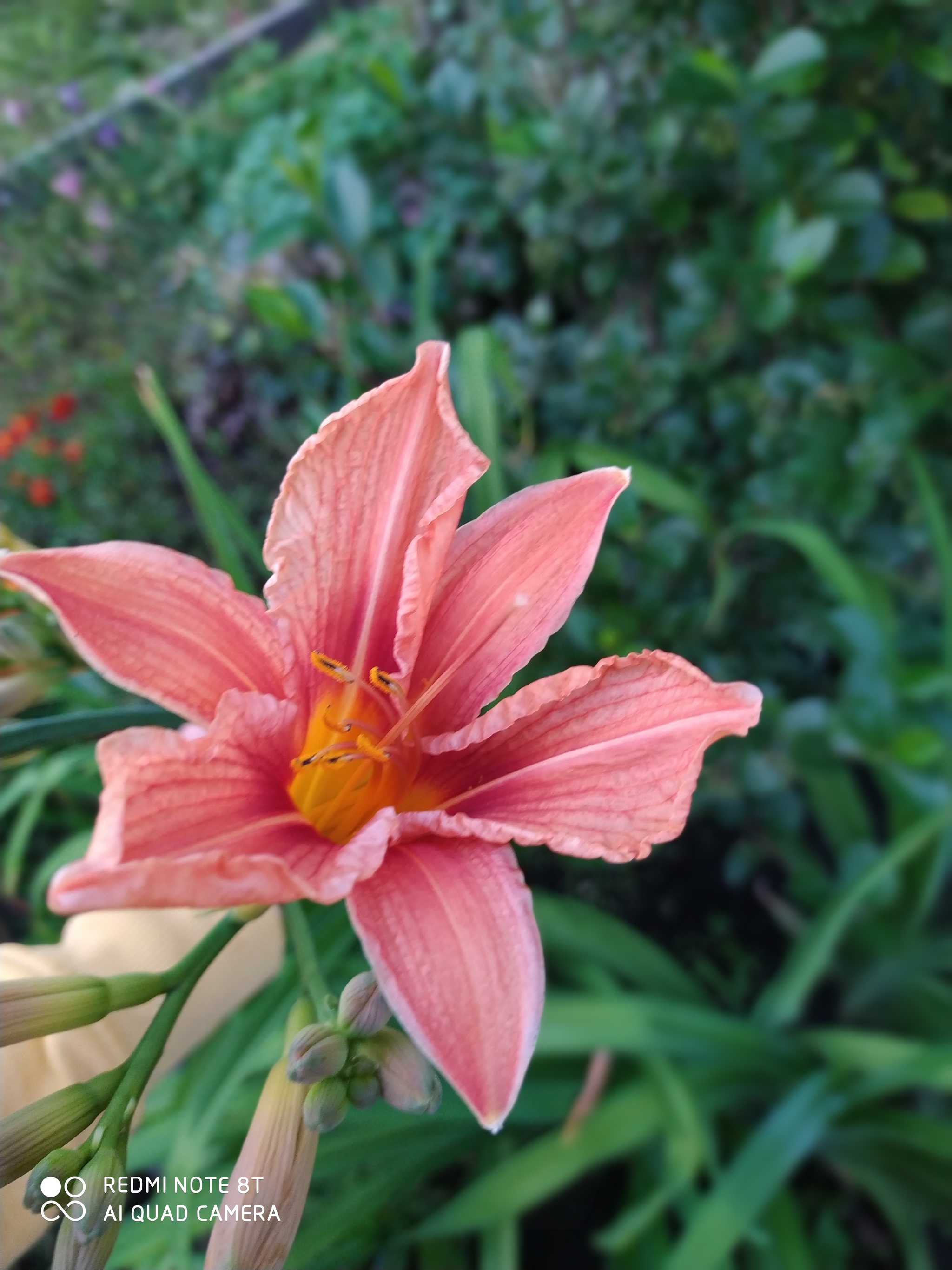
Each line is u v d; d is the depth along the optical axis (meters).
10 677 0.18
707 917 0.47
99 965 0.20
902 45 0.41
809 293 0.44
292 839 0.15
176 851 0.13
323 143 0.47
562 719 0.17
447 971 0.14
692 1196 0.35
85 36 0.73
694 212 0.47
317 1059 0.15
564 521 0.17
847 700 0.41
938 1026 0.41
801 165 0.41
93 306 0.56
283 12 0.69
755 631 0.50
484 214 0.50
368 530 0.17
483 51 0.52
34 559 0.14
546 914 0.39
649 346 0.50
